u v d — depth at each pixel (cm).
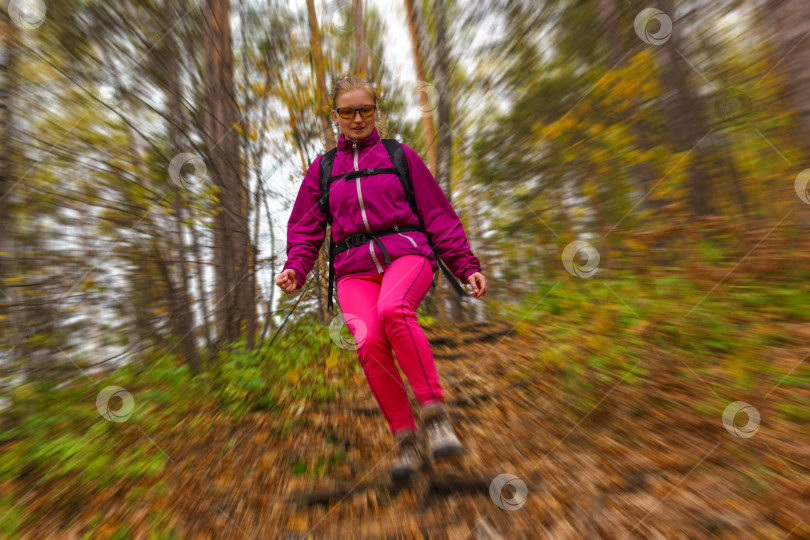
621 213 571
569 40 601
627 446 215
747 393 244
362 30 496
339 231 214
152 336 345
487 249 621
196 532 181
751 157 453
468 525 172
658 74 522
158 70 330
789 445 194
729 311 340
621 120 563
